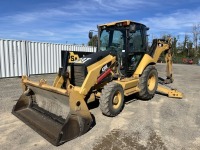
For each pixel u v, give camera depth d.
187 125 4.77
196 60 37.66
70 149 3.64
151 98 7.07
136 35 6.54
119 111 5.31
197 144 3.87
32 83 5.00
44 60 13.54
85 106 4.15
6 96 7.30
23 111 5.27
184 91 8.47
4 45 11.34
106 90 5.00
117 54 5.86
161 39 8.22
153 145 3.81
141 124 4.78
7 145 3.78
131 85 5.91
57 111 4.67
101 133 4.27
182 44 49.97
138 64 6.57
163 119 5.13
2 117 5.11
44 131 4.17
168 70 9.89
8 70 11.63
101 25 6.64
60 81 5.38
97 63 5.19
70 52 5.43
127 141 3.95
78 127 4.06
